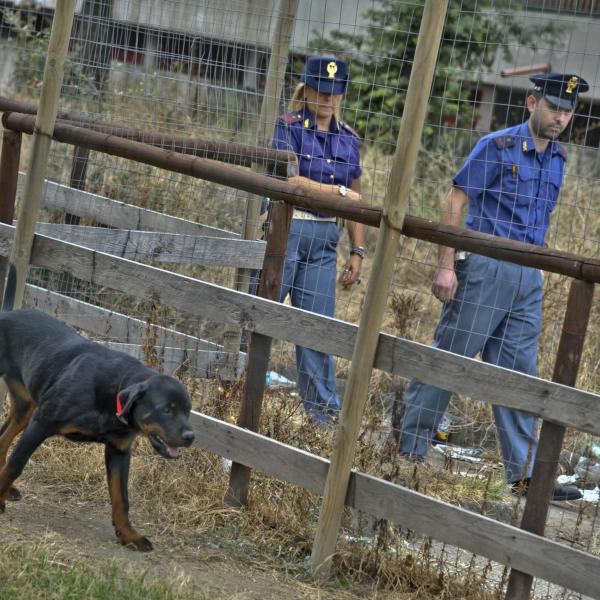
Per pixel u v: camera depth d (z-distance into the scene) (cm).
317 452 981
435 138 2095
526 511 800
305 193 895
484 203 1067
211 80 1221
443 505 819
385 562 871
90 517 899
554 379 790
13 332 886
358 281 1298
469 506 1001
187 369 1041
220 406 1012
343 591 842
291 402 1069
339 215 873
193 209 1409
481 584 849
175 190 1410
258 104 1242
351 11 1862
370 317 833
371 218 846
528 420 1044
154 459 996
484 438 1160
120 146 980
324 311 1218
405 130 811
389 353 839
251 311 917
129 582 746
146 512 927
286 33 1182
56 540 821
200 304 941
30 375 855
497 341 1097
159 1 1212
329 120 1231
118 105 1384
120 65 1309
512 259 800
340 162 1210
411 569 870
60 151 1557
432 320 1538
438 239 827
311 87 1198
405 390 1169
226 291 928
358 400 843
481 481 1041
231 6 1175
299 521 930
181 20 1198
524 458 1038
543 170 1062
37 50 2203
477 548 809
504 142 1052
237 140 1227
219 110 1220
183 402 778
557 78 1027
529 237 1064
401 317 1043
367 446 920
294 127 1209
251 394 937
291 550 895
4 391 1027
